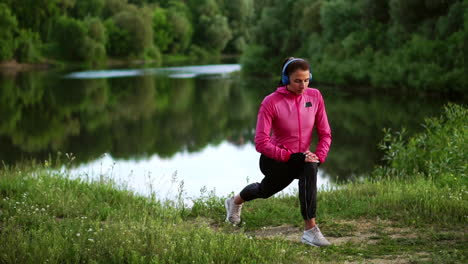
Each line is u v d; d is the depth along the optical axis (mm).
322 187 7301
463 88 25375
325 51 37469
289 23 45594
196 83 41156
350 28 36906
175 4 92375
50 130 21938
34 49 64688
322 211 5637
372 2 34938
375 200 5926
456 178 7328
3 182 6801
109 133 21141
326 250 4145
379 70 30891
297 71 4055
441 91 26516
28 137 20266
